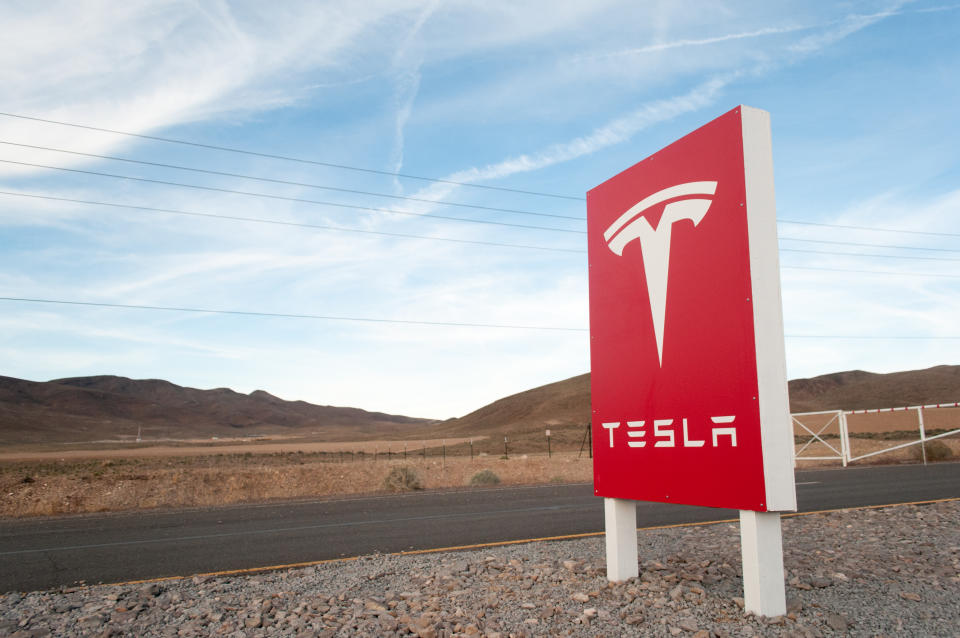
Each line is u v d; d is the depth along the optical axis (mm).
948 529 9883
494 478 24859
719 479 5582
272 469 26000
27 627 5676
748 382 5340
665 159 6480
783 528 10539
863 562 7520
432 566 7895
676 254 6238
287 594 6602
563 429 86938
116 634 5406
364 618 5598
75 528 13828
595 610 5617
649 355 6508
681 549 8703
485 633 5109
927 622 5188
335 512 15609
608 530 6852
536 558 8164
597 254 7465
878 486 18875
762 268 5430
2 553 10656
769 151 5668
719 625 5117
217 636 5273
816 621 5199
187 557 9859
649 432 6426
